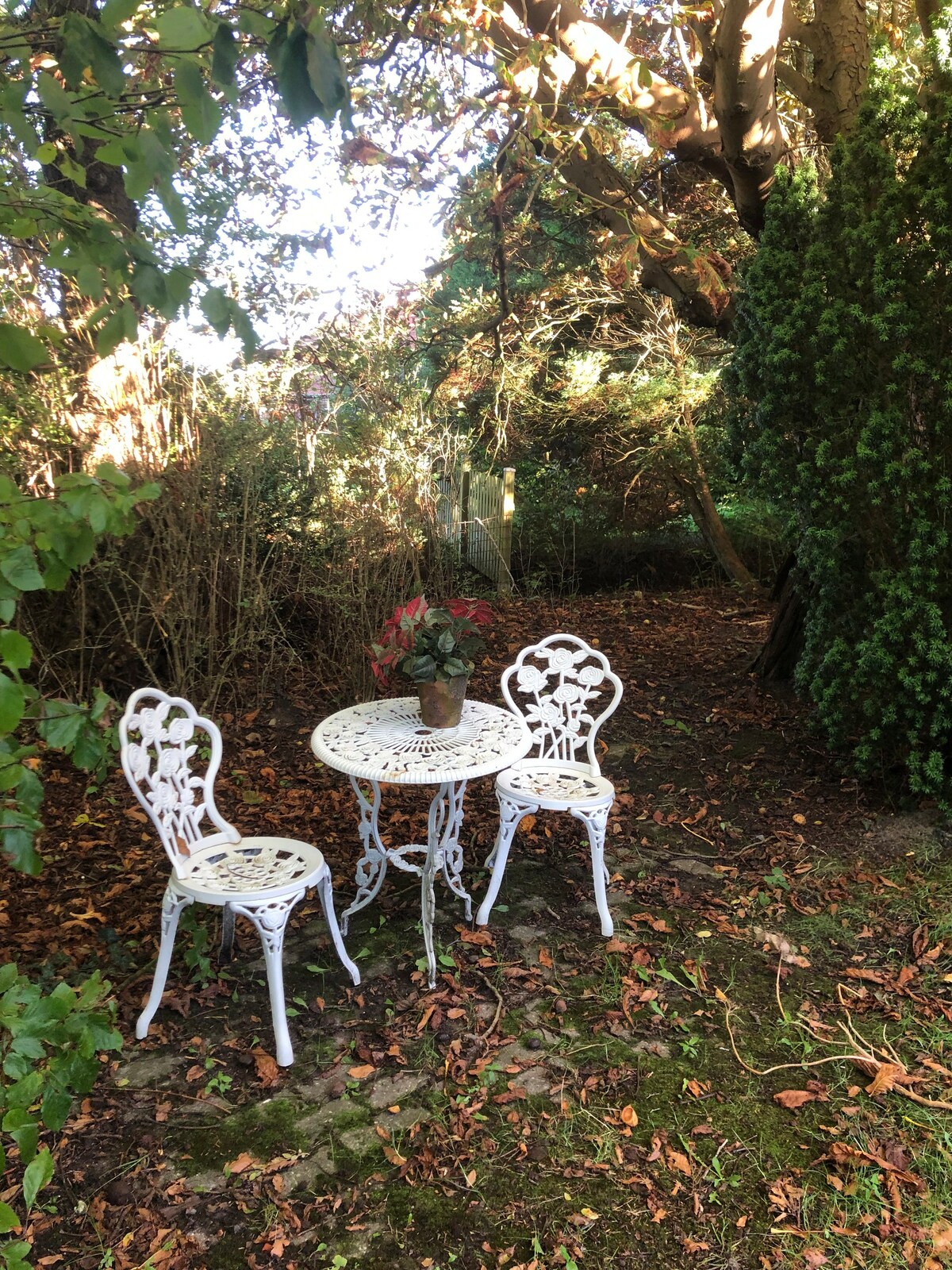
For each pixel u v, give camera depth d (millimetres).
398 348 6996
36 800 1278
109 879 3514
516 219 5836
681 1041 2576
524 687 3498
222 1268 1864
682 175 8094
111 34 1159
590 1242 1931
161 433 4957
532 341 9945
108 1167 2127
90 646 4711
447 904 3340
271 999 2457
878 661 3633
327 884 2740
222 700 5316
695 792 4391
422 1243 1932
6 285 3891
